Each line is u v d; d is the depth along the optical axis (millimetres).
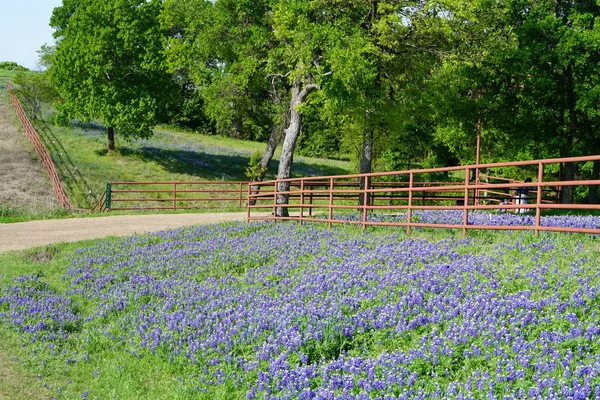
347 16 23844
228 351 9430
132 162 46625
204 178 45469
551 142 30156
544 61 29281
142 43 44719
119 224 25766
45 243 20844
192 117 74312
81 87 45812
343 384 7613
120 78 45438
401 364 7758
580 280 9359
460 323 8570
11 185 36406
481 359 7516
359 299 10172
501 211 27188
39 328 11781
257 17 29766
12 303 13289
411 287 10328
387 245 13977
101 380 9312
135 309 12531
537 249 11586
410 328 8875
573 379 6652
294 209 33062
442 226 13992
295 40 22156
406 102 25672
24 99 63469
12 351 10633
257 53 28922
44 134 51844
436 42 24875
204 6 31531
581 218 15891
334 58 20781
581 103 28594
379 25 22188
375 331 8992
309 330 9211
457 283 10227
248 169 38000
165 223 26078
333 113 24531
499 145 33281
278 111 37094
